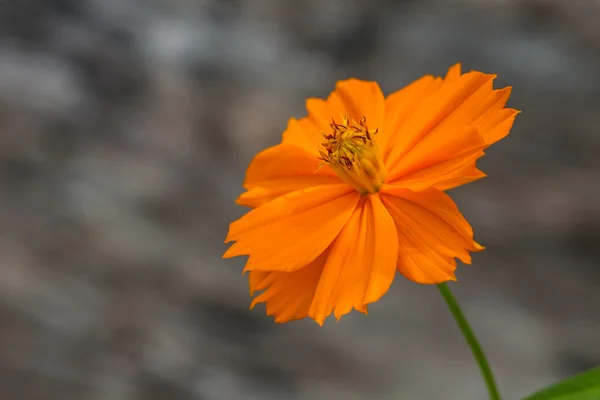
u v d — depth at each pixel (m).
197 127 0.83
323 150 0.40
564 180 0.68
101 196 0.78
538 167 0.70
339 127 0.39
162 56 0.87
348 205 0.39
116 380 0.70
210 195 0.78
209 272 0.73
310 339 0.69
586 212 0.67
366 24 0.84
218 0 0.91
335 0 0.87
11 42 0.88
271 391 0.68
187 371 0.70
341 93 0.41
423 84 0.40
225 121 0.83
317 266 0.39
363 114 0.40
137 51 0.88
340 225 0.38
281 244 0.38
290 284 0.38
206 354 0.70
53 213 0.77
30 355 0.72
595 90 0.70
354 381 0.67
